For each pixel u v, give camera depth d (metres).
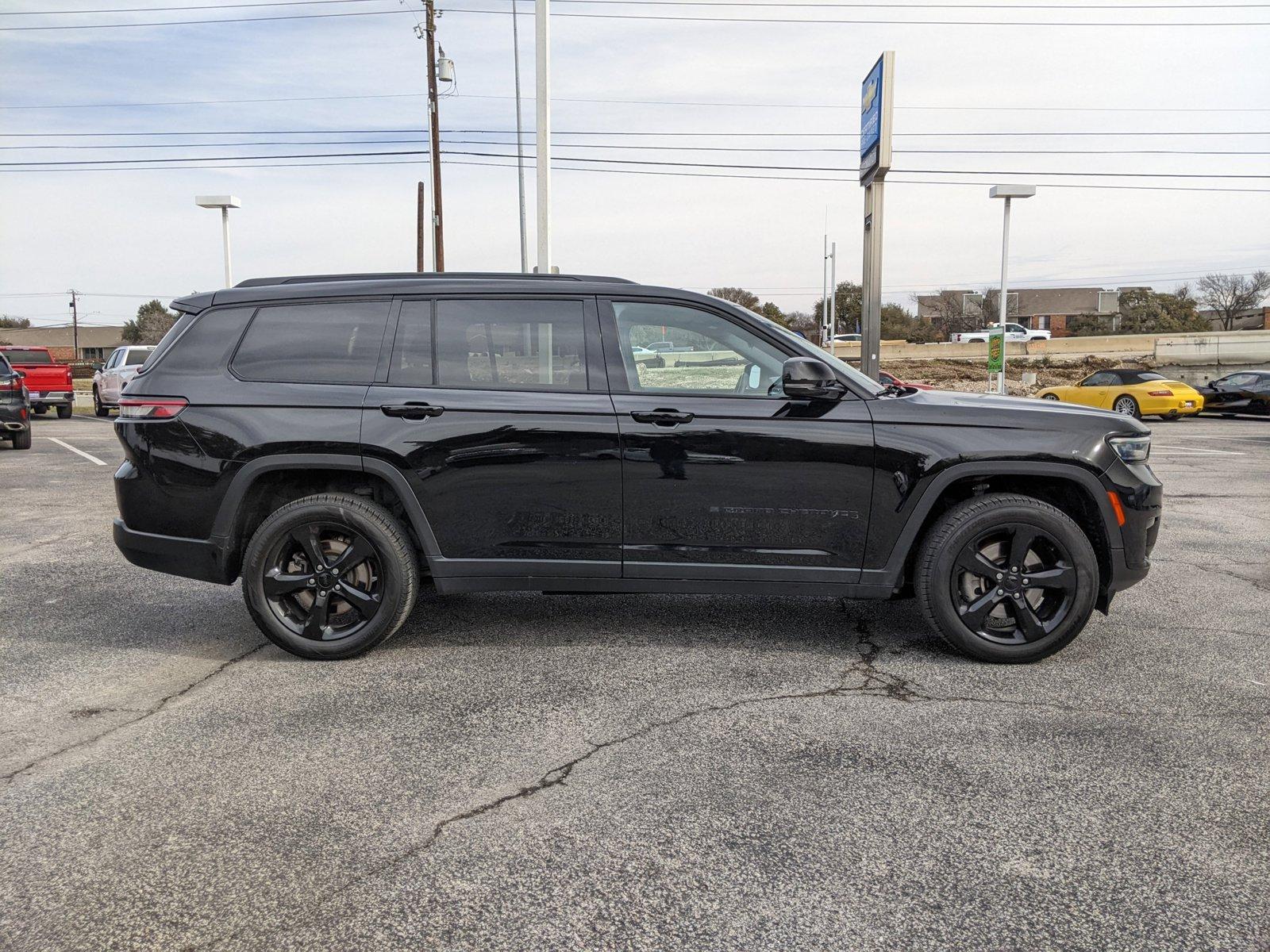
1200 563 6.46
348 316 4.32
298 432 4.16
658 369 4.21
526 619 4.98
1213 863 2.53
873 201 10.29
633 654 4.37
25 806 2.88
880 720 3.56
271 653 4.45
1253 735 3.41
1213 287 77.12
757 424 4.10
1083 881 2.44
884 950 2.16
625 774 3.10
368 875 2.48
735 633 4.71
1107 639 4.63
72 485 10.62
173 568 4.32
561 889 2.41
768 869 2.51
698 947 2.18
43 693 3.91
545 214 10.61
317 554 4.25
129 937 2.22
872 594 4.21
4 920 2.29
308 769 3.14
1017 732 3.43
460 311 4.28
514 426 4.14
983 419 4.10
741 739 3.38
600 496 4.16
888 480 4.09
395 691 3.90
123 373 22.25
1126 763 3.16
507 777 3.08
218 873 2.49
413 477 4.17
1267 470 12.06
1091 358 47.06
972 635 4.18
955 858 2.56
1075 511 4.34
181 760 3.21
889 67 9.60
